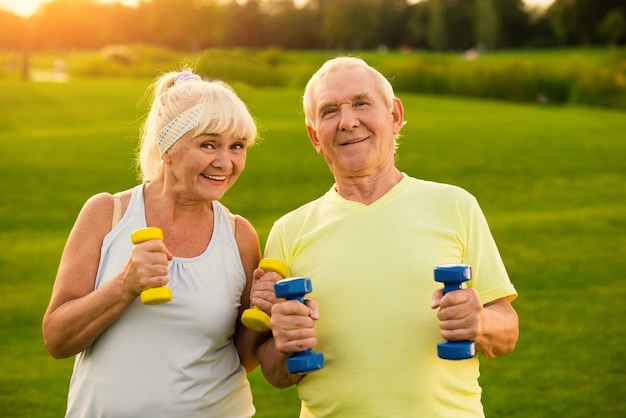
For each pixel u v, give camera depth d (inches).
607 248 422.3
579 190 571.2
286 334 114.0
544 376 256.5
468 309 109.4
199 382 123.0
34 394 245.6
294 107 999.0
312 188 583.2
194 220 127.8
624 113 1002.7
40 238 460.4
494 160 674.2
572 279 368.8
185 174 123.0
